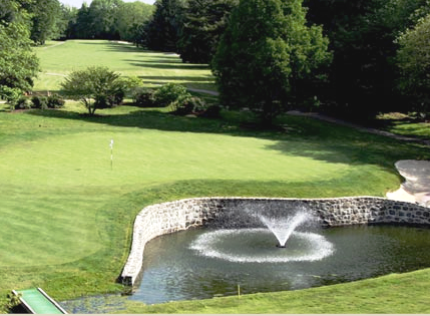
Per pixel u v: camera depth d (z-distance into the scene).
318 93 48.59
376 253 23.53
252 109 47.38
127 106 51.38
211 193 27.20
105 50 120.75
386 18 49.31
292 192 27.89
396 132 48.78
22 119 43.06
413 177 33.25
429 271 17.33
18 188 25.58
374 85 49.12
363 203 28.31
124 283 18.34
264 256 22.44
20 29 41.06
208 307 14.52
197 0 81.81
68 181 27.05
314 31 46.03
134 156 32.25
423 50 40.00
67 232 21.27
